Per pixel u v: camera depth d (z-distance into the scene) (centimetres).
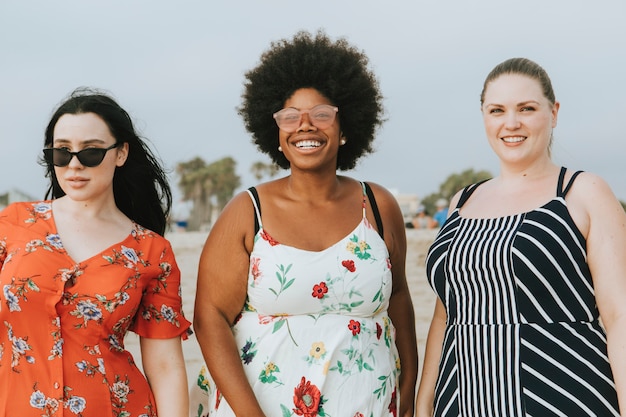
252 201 352
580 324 305
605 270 302
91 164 315
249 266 346
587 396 298
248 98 374
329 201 354
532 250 303
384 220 363
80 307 305
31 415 293
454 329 329
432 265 339
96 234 320
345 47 370
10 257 304
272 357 336
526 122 321
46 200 332
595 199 307
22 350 297
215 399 350
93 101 324
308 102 352
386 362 350
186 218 3156
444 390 330
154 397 332
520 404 301
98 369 305
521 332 305
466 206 346
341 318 340
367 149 392
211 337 344
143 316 334
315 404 331
